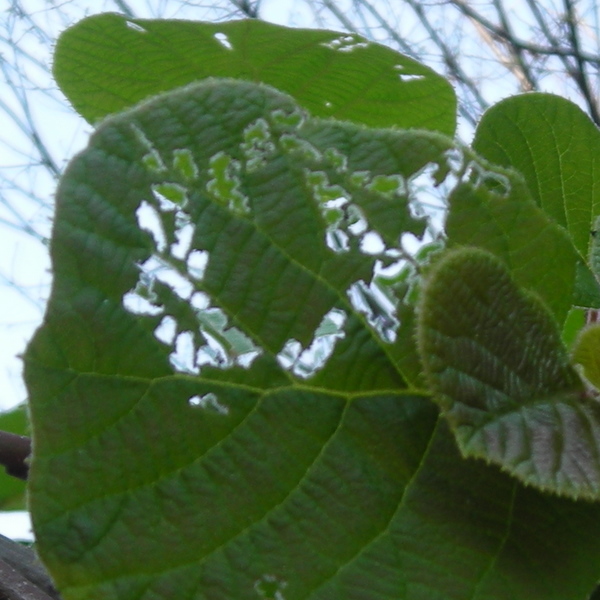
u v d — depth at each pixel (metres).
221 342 0.38
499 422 0.36
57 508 0.35
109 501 0.36
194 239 0.38
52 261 0.37
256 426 0.37
